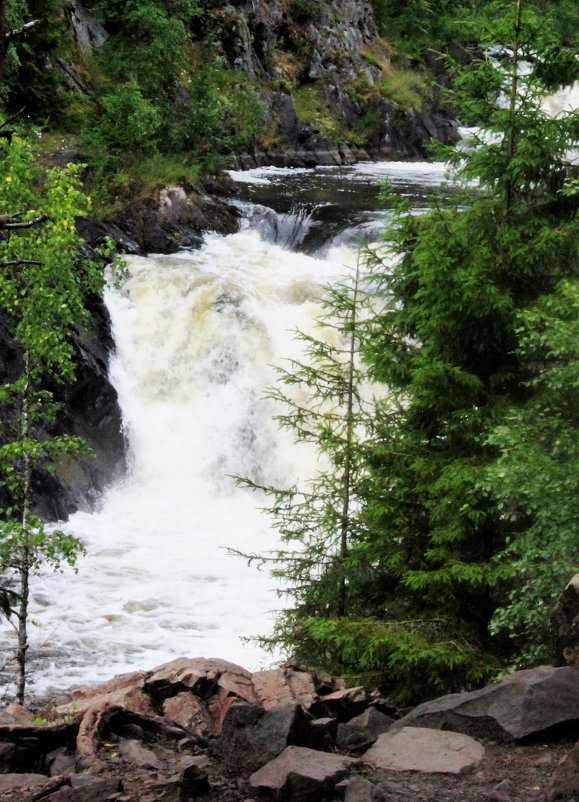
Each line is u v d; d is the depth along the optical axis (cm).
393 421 1224
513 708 639
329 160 4647
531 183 1200
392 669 1086
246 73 4462
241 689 802
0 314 2141
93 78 3541
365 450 1183
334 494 1207
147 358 2497
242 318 2547
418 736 634
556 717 632
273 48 4803
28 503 1309
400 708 1048
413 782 578
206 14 4366
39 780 600
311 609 1214
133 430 2406
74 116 3219
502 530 1120
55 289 1403
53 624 1562
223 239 2981
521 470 899
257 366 2512
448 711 658
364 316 2523
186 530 2073
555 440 953
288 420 1221
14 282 1398
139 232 2858
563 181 1178
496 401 1131
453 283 1134
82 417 2286
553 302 974
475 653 1075
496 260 1166
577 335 930
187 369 2512
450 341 1170
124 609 1634
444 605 1135
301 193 3541
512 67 1183
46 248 1367
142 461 2388
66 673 1404
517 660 974
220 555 1914
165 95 3525
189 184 3109
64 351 1430
